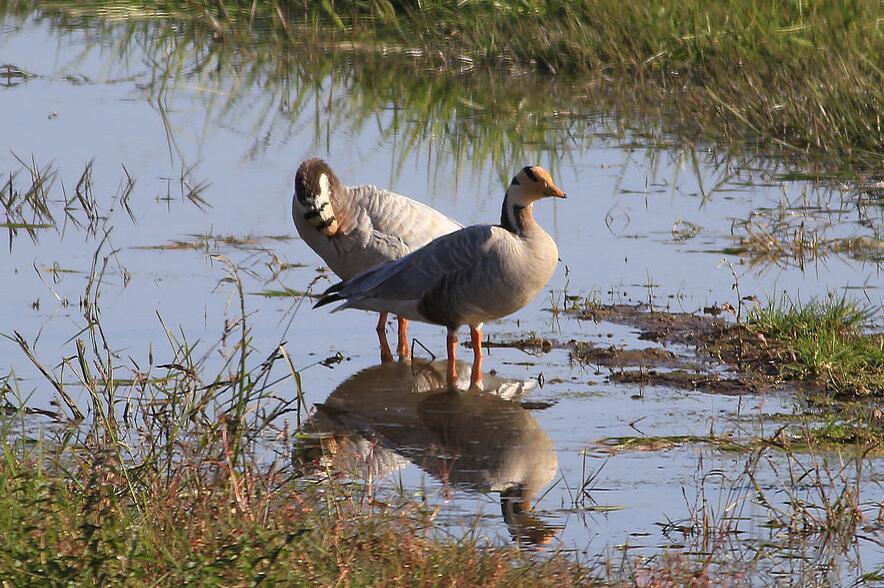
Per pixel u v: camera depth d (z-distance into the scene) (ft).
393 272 42.37
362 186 46.50
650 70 81.10
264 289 49.21
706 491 32.42
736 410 38.09
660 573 27.22
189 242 54.19
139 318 45.27
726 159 66.49
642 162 67.00
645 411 38.17
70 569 23.00
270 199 60.39
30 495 25.89
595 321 46.50
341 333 45.91
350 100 80.07
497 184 62.49
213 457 28.40
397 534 26.99
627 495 32.17
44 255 52.19
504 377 41.45
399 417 37.78
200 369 34.96
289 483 29.68
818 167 65.46
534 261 41.29
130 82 84.74
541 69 85.25
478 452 35.04
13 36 97.60
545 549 28.76
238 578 23.70
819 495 32.12
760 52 79.05
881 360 40.98
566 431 36.63
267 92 82.43
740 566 28.19
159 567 23.89
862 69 73.10
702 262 52.54
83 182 62.18
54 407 36.81
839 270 51.16
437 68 86.58
